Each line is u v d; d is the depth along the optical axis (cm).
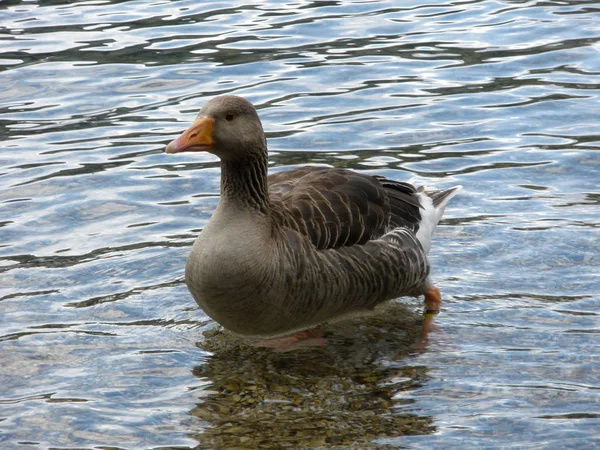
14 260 1391
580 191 1586
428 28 2339
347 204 1241
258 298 1132
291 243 1161
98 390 1085
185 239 1460
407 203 1347
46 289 1318
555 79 2011
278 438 988
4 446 974
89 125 1869
